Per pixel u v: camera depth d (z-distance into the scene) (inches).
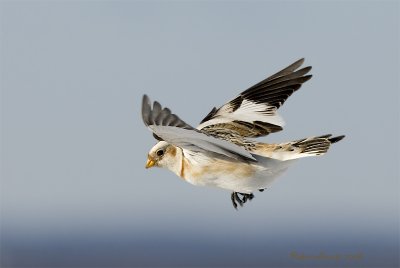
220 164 283.7
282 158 281.4
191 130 243.0
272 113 311.6
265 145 284.0
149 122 225.3
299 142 283.3
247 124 309.9
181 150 293.7
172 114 230.5
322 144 281.7
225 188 289.0
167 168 301.1
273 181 287.0
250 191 289.7
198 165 286.8
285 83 316.2
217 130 301.7
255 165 281.7
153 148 301.1
